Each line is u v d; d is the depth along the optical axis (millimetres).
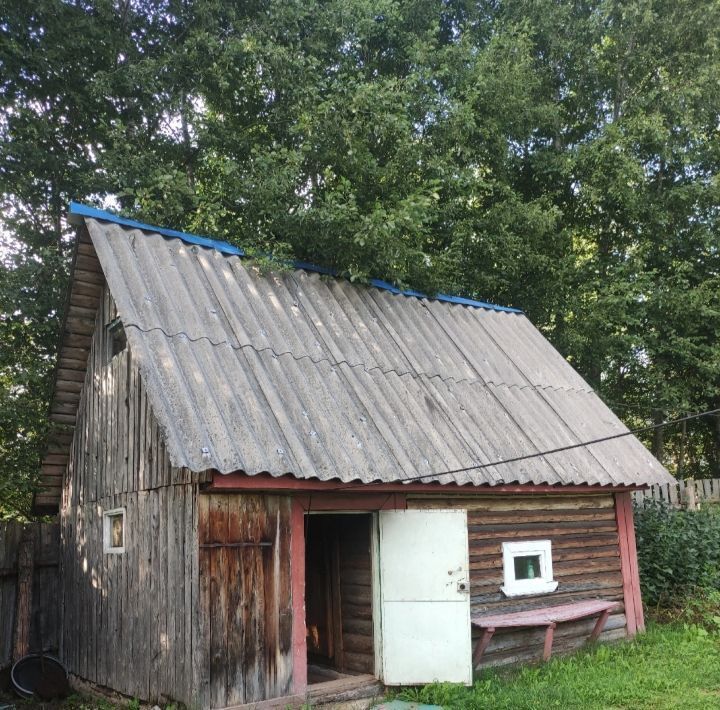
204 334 8500
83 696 9625
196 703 6820
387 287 12305
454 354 11469
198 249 10164
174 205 13789
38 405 13008
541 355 13109
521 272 19375
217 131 16562
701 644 10375
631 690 8133
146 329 8078
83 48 15766
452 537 8617
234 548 7348
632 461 11023
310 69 16375
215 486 6902
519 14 21047
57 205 15891
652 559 13094
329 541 9922
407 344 10969
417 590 8469
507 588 9633
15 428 12367
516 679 8766
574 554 10633
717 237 19938
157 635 7758
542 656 9773
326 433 8062
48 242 15531
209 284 9609
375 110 13945
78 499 10789
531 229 18812
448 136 17578
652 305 19578
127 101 16312
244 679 7129
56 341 14758
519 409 10914
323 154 13641
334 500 8195
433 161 16672
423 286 12977
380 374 9828
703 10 19953
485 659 9219
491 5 21812
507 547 9773
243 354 8617
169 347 8008
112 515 9461
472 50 19500
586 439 10961
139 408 8859
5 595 10523
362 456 7996
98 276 9930
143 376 7422
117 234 9430
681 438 23594
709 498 17344
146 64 15742
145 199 13805
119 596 8852
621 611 11031
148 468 8406
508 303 20172
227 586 7215
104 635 9195
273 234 12109
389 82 14258
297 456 7430
